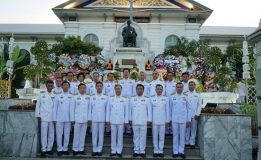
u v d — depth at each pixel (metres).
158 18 40.69
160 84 9.80
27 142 9.41
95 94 9.63
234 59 28.77
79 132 9.44
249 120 8.94
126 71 11.33
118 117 9.32
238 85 16.78
